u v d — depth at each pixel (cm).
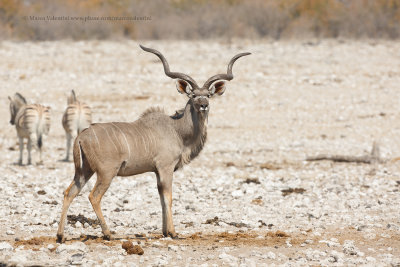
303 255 2820
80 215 3556
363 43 10950
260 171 5275
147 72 8750
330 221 3544
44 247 2844
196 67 8975
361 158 5591
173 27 11319
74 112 5494
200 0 12331
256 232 3288
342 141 6569
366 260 2719
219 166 5531
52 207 3759
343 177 4938
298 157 5894
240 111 7569
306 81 8625
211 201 4100
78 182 2923
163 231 3136
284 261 2722
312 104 7831
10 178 4684
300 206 3966
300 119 7356
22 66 8800
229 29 11431
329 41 11175
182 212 3747
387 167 5384
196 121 3161
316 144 6425
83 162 2927
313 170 5331
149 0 11988
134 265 2583
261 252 2844
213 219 3575
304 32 11631
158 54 3253
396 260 2716
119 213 3688
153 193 4278
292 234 3238
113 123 3008
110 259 2653
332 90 8331
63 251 2750
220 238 3128
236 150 6178
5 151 6094
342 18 11806
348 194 4281
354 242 3072
